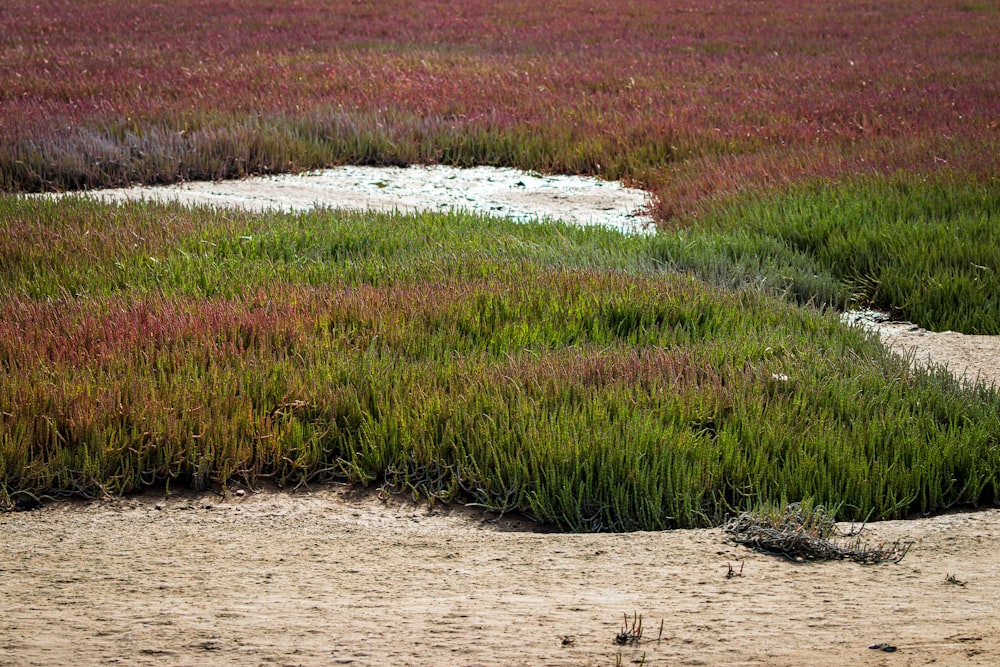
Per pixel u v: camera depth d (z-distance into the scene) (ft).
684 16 183.01
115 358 32.35
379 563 21.85
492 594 19.43
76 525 24.72
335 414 29.91
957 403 31.65
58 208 56.08
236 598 19.19
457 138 83.51
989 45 142.31
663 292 42.32
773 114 89.76
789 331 39.52
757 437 28.50
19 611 18.37
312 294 40.40
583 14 185.88
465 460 27.45
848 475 26.91
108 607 18.60
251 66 114.93
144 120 83.10
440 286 42.09
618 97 100.01
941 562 21.85
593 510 25.80
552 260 49.26
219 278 43.16
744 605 18.57
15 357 32.63
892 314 48.11
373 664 15.39
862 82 107.96
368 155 82.17
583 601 18.92
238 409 29.35
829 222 55.26
